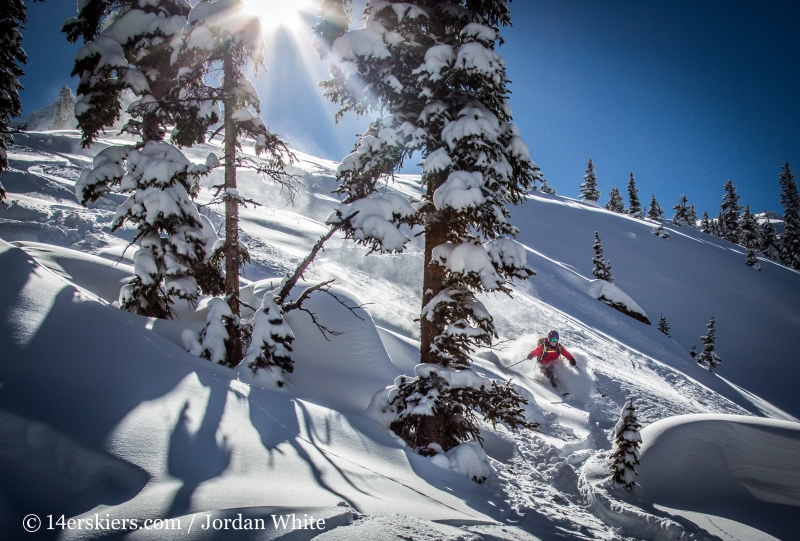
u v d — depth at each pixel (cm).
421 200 824
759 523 534
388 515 386
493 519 498
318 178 3744
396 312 1705
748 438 646
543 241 5641
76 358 531
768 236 7738
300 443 536
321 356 978
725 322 4653
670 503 590
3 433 373
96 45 973
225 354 828
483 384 733
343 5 851
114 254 1480
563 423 1044
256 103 923
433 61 722
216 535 294
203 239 1051
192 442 452
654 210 9300
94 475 358
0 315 545
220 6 854
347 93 823
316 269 1883
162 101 903
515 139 780
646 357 2138
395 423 754
